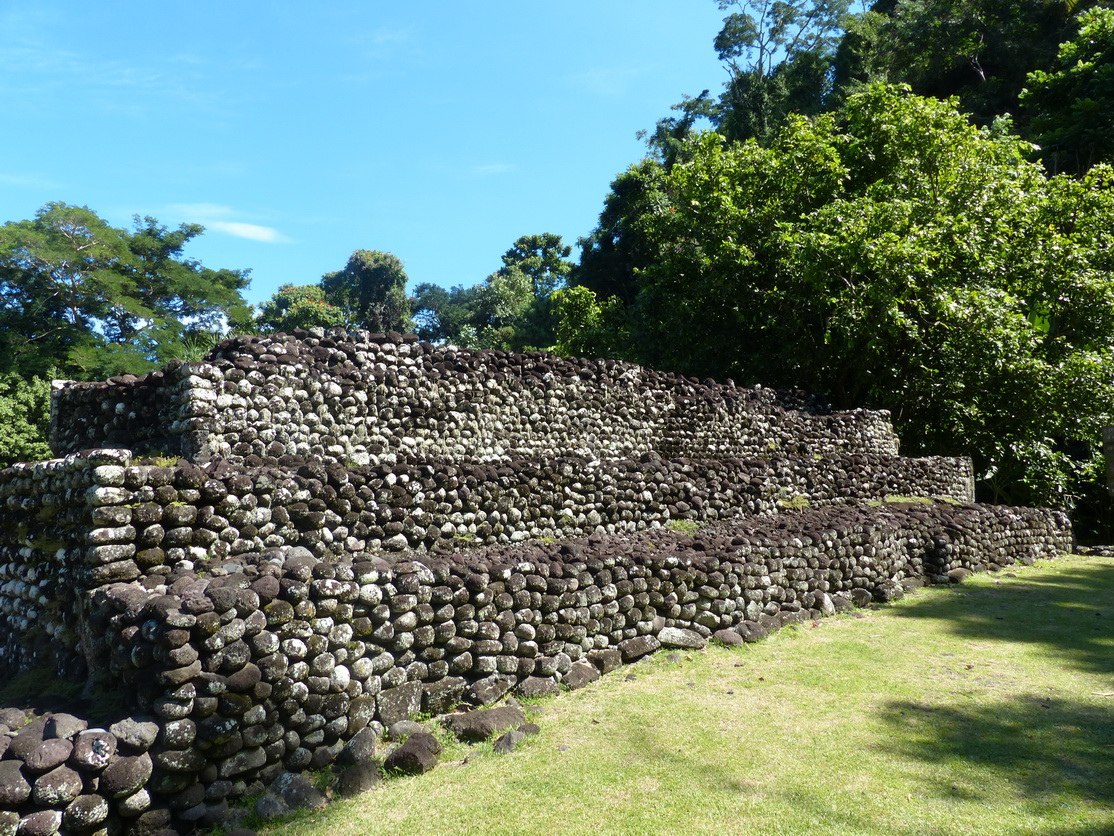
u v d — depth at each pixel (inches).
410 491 298.7
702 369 811.4
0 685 226.5
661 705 209.5
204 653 155.6
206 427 311.0
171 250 1206.9
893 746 182.2
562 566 236.1
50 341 1022.4
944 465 619.2
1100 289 695.7
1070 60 1048.8
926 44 1312.7
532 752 179.3
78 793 135.3
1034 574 440.5
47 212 1039.0
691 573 273.3
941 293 653.9
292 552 232.8
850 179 776.3
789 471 474.9
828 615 322.7
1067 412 681.6
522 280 1905.8
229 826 148.4
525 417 450.0
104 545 194.1
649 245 1182.3
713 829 144.5
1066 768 168.9
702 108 1592.0
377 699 185.0
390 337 398.3
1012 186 727.7
